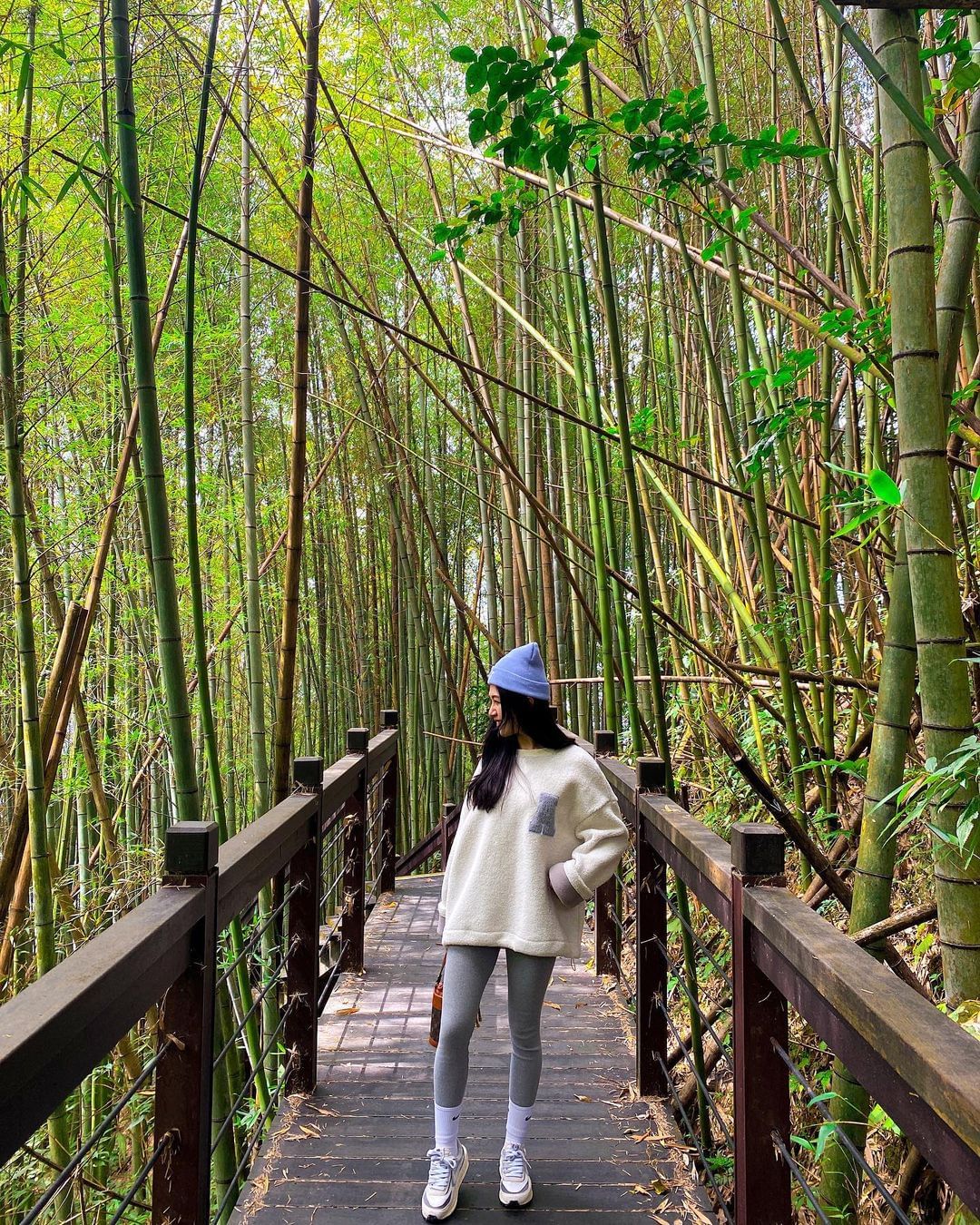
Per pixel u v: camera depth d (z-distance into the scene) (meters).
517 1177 2.14
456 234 2.60
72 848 5.87
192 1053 1.66
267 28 4.08
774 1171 1.65
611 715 3.45
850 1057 1.22
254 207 5.29
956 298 1.77
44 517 5.11
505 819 2.09
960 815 1.55
